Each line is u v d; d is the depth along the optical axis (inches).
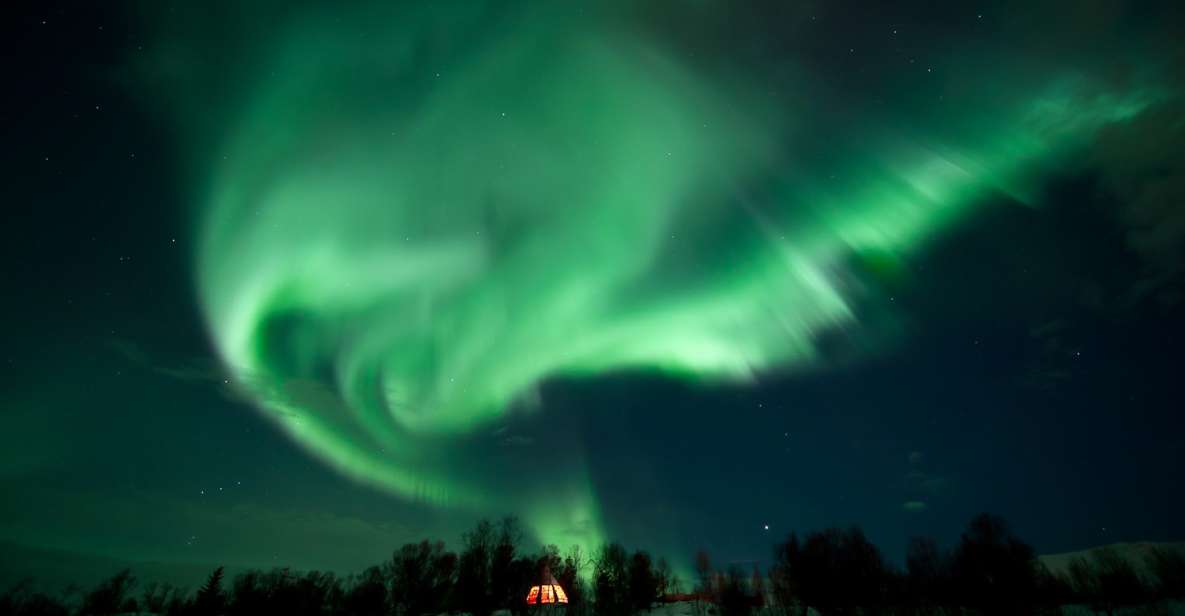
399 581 1000.2
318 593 960.3
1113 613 760.3
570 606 973.8
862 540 860.6
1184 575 807.1
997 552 721.6
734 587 938.7
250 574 969.5
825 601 815.7
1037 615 727.1
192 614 922.7
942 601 806.5
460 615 954.1
